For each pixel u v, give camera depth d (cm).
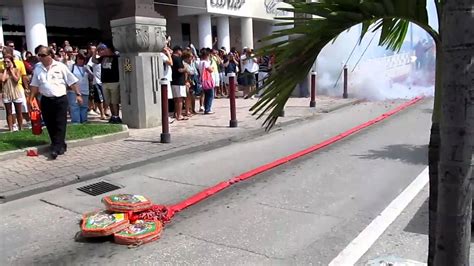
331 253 402
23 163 728
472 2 167
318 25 218
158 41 1036
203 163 750
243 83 1555
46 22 1781
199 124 1088
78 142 845
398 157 746
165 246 428
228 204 542
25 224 496
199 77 1278
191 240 439
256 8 2305
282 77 231
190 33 2297
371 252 400
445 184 184
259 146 877
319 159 754
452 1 170
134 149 824
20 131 924
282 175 664
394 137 915
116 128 946
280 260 391
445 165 183
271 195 571
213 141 890
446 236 188
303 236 441
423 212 495
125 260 402
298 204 535
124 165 718
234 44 2520
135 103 1036
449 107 177
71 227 484
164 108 871
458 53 171
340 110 1348
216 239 440
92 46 1209
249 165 725
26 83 1009
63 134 779
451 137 179
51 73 752
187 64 1201
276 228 463
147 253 414
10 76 964
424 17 224
